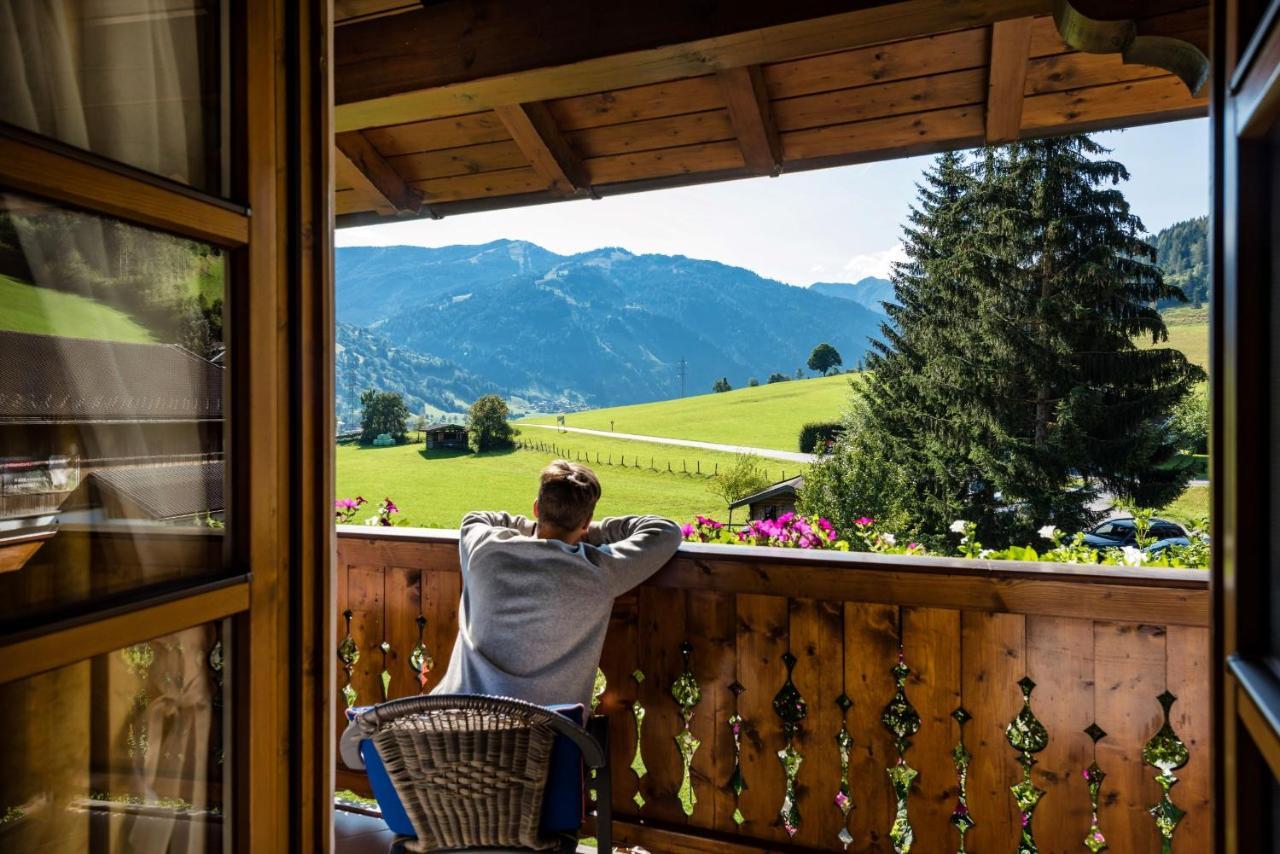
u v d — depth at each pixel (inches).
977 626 76.9
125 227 32.8
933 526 767.7
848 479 808.9
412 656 99.7
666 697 88.5
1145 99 94.6
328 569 44.4
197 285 36.3
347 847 88.7
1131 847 72.6
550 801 64.5
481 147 115.6
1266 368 32.3
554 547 75.1
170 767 34.6
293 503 41.8
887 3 70.9
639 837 89.4
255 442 38.5
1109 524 695.1
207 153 36.9
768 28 75.2
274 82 40.6
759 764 85.1
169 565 34.4
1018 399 756.0
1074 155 762.2
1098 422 718.5
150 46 34.2
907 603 78.9
